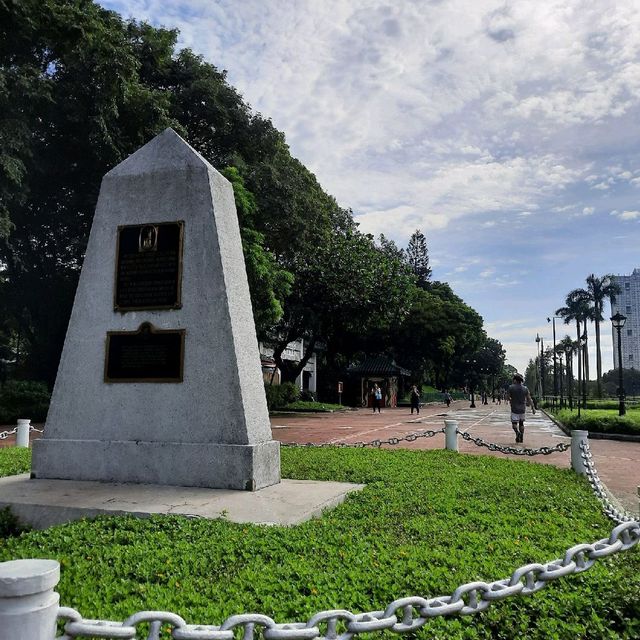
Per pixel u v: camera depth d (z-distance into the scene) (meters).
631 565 3.83
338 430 21.42
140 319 7.02
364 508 5.61
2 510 5.66
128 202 7.30
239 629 2.78
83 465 6.88
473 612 2.58
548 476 8.19
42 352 25.34
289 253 27.84
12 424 20.38
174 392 6.78
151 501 5.77
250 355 7.09
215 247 6.91
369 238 36.56
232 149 24.39
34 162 19.23
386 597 3.19
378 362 51.25
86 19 17.42
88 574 3.58
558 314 62.66
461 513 5.50
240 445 6.47
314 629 2.18
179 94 23.45
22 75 17.20
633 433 19.17
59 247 23.83
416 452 10.83
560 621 3.00
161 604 3.04
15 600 1.66
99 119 18.73
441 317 49.66
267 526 4.79
